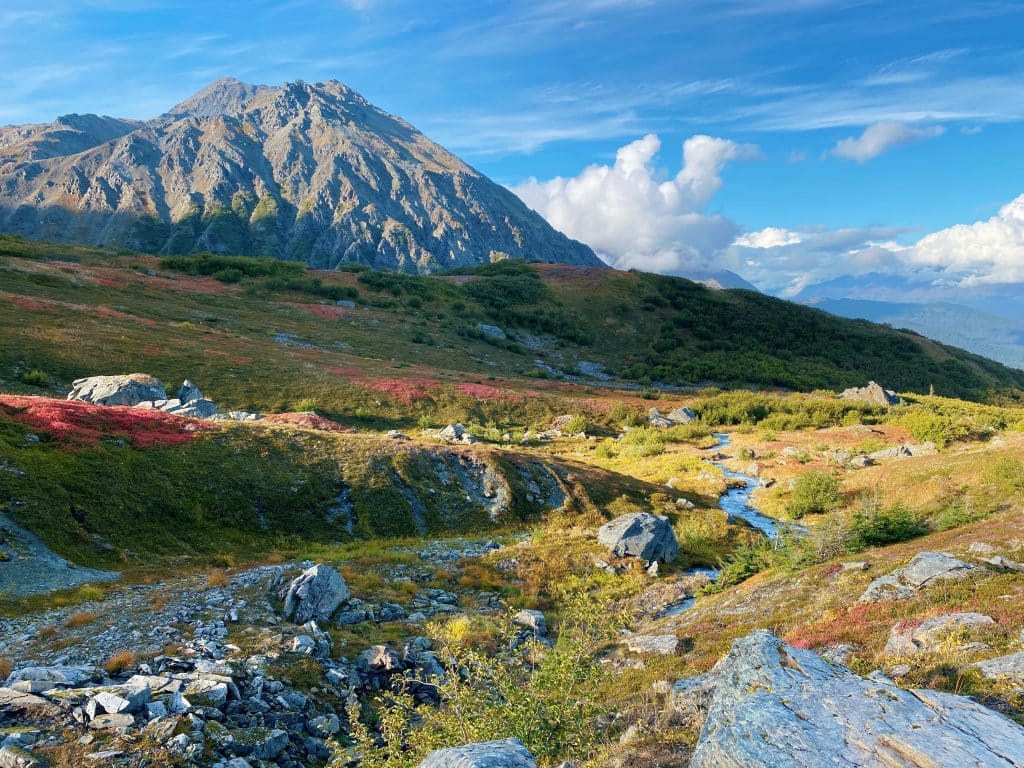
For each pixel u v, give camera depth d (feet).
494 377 350.64
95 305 299.38
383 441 157.38
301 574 80.94
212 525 111.34
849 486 161.58
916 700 27.84
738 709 27.81
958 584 56.70
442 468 152.76
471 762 25.11
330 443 149.18
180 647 58.80
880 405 291.38
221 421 149.59
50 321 244.22
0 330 218.59
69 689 44.96
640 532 120.16
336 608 76.59
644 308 571.28
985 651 39.68
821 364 501.97
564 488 156.97
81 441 113.39
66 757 37.24
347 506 132.16
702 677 43.98
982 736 24.43
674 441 261.44
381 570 102.27
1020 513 92.38
